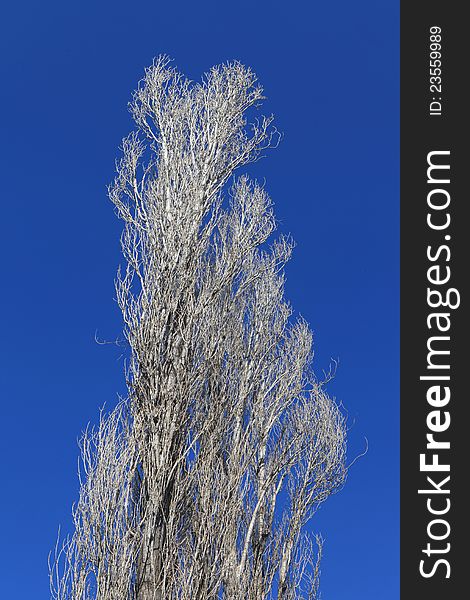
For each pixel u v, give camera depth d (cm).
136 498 831
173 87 1080
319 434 1029
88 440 835
